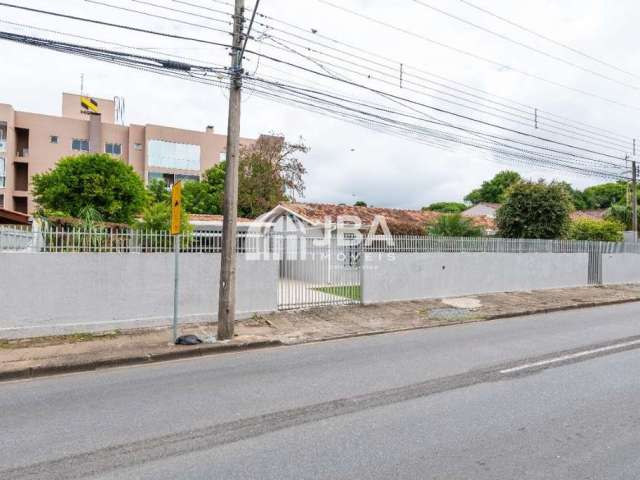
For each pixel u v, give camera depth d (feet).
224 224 29.09
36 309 28.22
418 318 37.68
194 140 155.33
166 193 129.08
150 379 20.95
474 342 28.48
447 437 13.71
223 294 28.84
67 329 29.01
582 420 15.05
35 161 130.52
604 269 63.31
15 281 27.66
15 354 24.50
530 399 17.22
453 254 48.42
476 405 16.60
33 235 28.45
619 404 16.62
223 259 28.99
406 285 44.83
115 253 30.63
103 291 30.22
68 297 29.12
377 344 28.58
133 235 31.50
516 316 40.16
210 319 33.88
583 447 12.98
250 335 30.25
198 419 15.49
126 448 13.20
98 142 140.15
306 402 17.19
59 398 18.19
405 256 44.88
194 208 122.62
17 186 130.93
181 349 25.96
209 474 11.53
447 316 38.52
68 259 29.12
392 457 12.40
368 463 12.05
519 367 22.08
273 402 17.24
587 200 173.37
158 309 32.04
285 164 104.42
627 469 11.65
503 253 52.54
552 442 13.33
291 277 38.96
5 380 21.27
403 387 18.95
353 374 21.20
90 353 24.82
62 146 135.13
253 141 166.81
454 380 19.95
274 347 28.35
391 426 14.65
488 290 51.19
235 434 14.16
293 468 11.80
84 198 82.17
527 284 54.70
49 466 12.10
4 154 124.16
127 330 30.55
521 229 67.41
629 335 30.30
